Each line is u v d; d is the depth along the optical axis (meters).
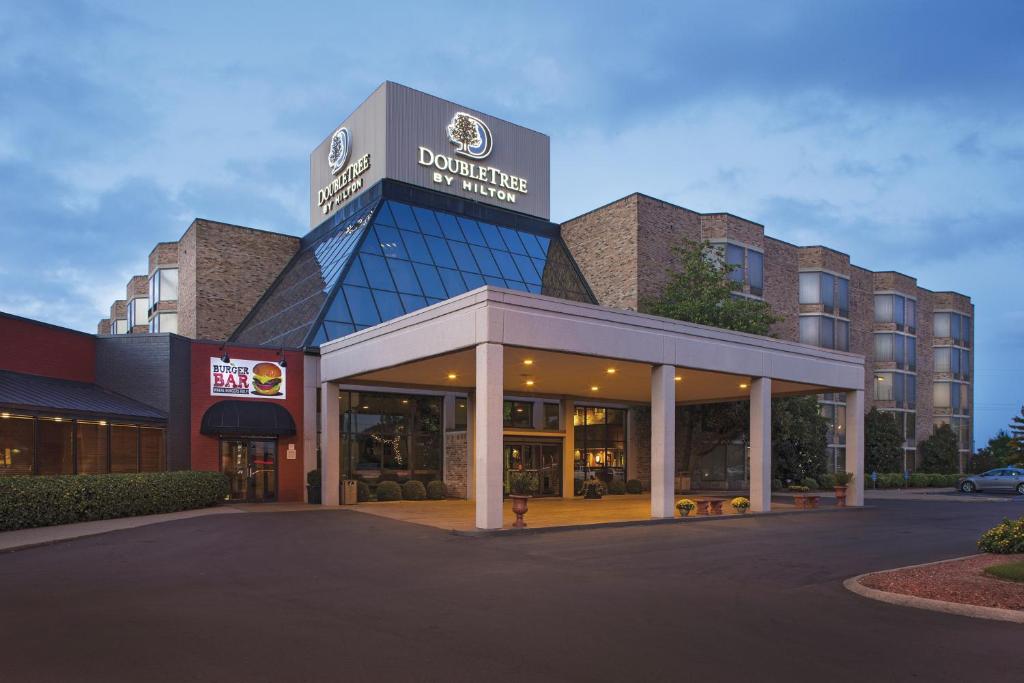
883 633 8.45
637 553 14.72
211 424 24.75
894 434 48.66
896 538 17.70
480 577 11.80
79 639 7.82
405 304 30.27
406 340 20.98
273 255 39.34
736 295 39.00
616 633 8.28
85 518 19.06
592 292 38.44
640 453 36.53
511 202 40.12
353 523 19.14
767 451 24.50
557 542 16.22
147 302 53.97
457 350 18.94
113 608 9.34
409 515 21.23
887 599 10.28
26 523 17.41
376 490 27.34
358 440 27.92
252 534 16.91
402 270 31.70
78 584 10.98
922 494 39.81
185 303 39.06
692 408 35.97
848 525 20.84
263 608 9.38
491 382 17.61
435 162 37.16
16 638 7.86
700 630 8.48
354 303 28.92
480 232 37.28
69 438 20.83
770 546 15.98
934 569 12.44
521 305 18.36
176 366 24.55
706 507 22.86
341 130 39.50
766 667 7.08
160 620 8.70
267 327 32.97
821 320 46.28
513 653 7.43
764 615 9.30
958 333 58.69
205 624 8.52
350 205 37.22
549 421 33.44
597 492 30.88
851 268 50.94
